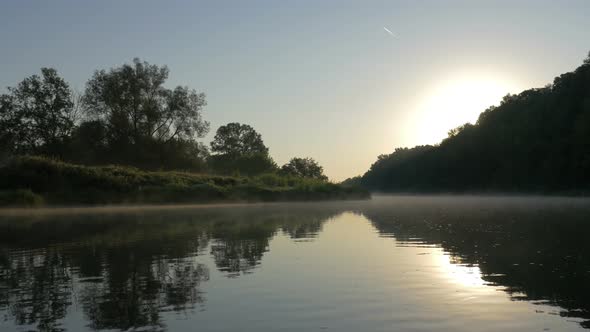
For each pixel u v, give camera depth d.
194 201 56.69
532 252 14.02
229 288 9.59
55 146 72.56
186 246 15.81
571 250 14.36
